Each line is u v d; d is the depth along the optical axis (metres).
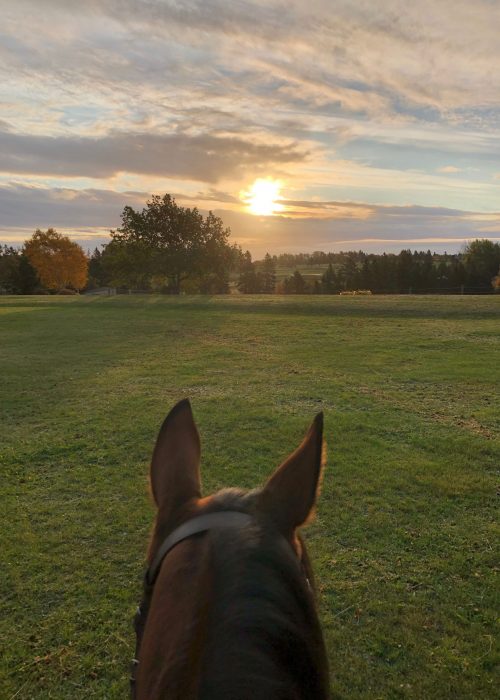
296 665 0.94
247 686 0.84
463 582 4.64
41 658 3.81
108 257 52.59
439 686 3.53
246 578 1.03
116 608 4.34
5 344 17.12
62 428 8.76
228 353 15.14
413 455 7.46
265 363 13.72
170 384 11.61
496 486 6.48
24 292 78.25
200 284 59.25
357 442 7.96
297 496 1.40
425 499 6.18
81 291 91.94
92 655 3.84
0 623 4.17
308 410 9.64
